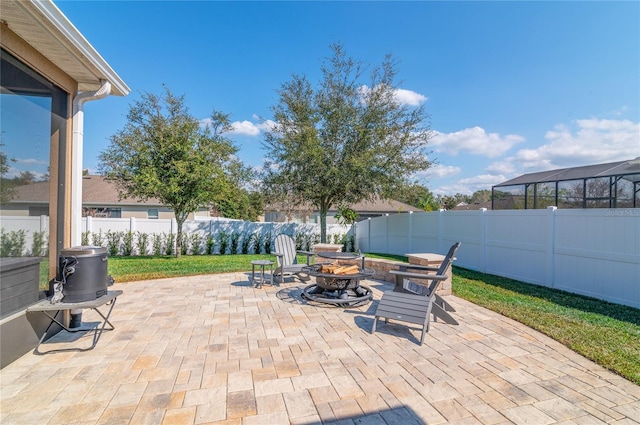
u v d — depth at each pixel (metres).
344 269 5.66
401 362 3.45
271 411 2.56
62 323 4.36
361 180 11.80
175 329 4.43
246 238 14.32
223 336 4.17
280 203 13.65
